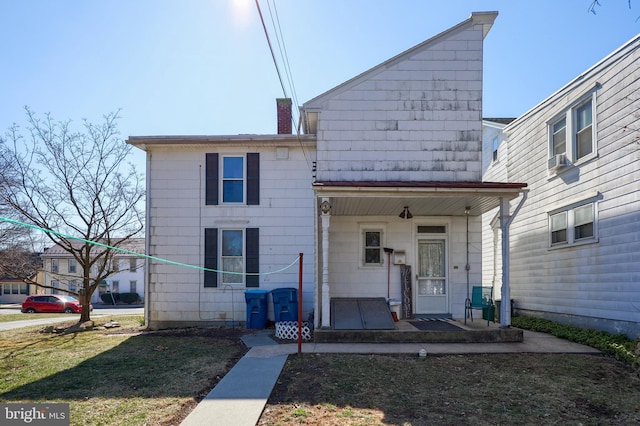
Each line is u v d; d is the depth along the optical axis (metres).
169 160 12.68
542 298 12.55
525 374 6.99
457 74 11.00
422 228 12.24
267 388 6.23
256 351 8.59
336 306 11.23
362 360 7.82
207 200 12.55
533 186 13.30
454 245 12.14
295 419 5.14
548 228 12.33
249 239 12.45
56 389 6.29
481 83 10.98
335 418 5.16
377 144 10.91
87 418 5.14
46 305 25.11
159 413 5.31
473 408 5.50
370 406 5.55
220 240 12.55
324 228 9.88
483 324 10.70
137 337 10.79
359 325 9.97
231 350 8.84
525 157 13.91
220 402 5.66
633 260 8.95
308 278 12.26
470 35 11.05
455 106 10.95
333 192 9.69
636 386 6.41
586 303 10.48
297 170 12.55
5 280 39.91
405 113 10.96
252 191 12.55
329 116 11.02
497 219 13.60
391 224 12.24
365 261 12.24
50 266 35.22
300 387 6.33
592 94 10.46
